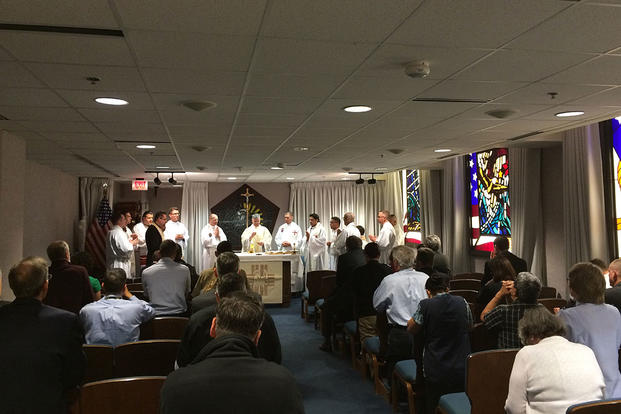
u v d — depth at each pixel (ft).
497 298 11.92
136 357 9.75
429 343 10.82
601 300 8.70
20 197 19.42
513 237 25.44
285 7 7.54
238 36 8.73
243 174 36.99
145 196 45.44
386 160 29.07
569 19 8.17
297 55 9.82
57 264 14.14
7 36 8.61
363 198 45.73
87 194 38.42
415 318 10.98
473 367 8.91
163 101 13.57
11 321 7.07
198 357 4.91
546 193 24.29
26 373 6.82
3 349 6.86
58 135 19.01
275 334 9.18
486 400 8.96
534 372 6.81
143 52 9.52
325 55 9.85
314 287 24.53
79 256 15.81
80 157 25.94
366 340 15.40
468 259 31.65
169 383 4.52
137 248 35.35
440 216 36.17
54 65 10.29
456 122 17.31
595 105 14.89
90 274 16.37
